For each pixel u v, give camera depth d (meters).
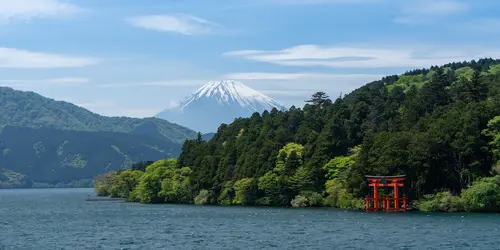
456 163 150.00
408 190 154.75
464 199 142.75
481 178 145.00
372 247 87.00
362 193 159.12
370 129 181.12
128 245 95.25
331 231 107.56
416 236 97.56
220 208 186.88
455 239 93.25
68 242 100.62
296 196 180.75
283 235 103.44
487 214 136.62
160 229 119.69
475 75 187.75
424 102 195.50
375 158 156.75
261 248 88.44
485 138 151.38
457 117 154.62
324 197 177.75
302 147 192.25
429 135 150.25
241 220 136.75
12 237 109.69
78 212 188.00
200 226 124.06
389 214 141.88
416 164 148.12
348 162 172.25
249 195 196.62
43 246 96.12
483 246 86.06
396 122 179.38
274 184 189.25
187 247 91.38
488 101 162.62
